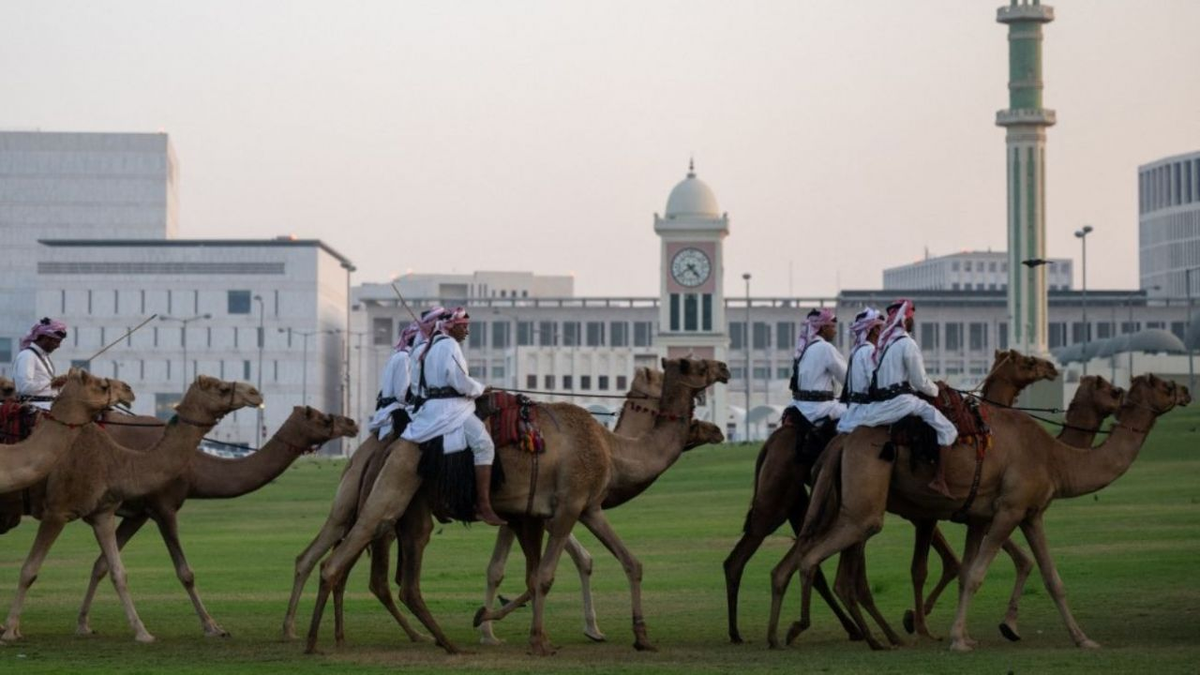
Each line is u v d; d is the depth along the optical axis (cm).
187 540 4981
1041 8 18675
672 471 8594
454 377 2514
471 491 2509
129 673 2286
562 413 2612
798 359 2750
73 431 2636
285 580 3703
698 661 2409
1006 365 2795
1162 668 2245
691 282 18412
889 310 2578
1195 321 17938
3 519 2816
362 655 2492
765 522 2700
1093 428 2764
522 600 2675
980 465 2542
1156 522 4675
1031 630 2753
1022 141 18588
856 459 2536
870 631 2594
